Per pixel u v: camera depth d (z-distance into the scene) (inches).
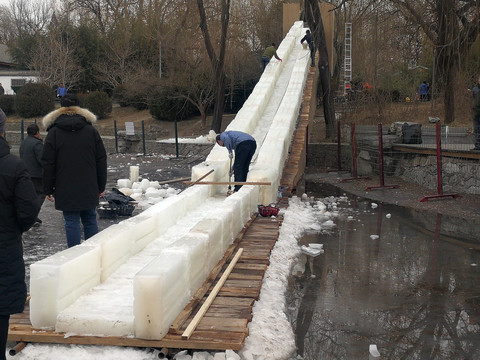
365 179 648.4
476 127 490.0
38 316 173.3
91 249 202.4
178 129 1209.4
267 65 861.2
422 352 175.6
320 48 900.0
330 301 226.7
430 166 567.5
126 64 1470.2
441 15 654.5
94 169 247.4
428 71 955.3
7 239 133.3
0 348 134.8
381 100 848.3
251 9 1317.7
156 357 163.2
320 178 677.9
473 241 338.6
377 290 241.9
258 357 165.5
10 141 1278.3
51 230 351.9
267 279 242.4
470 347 179.9
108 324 169.0
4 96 1453.0
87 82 1558.8
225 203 301.9
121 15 1549.0
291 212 410.0
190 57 1172.5
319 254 305.9
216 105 1008.9
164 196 494.0
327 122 899.4
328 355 172.9
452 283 252.2
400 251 314.2
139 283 163.6
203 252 216.1
